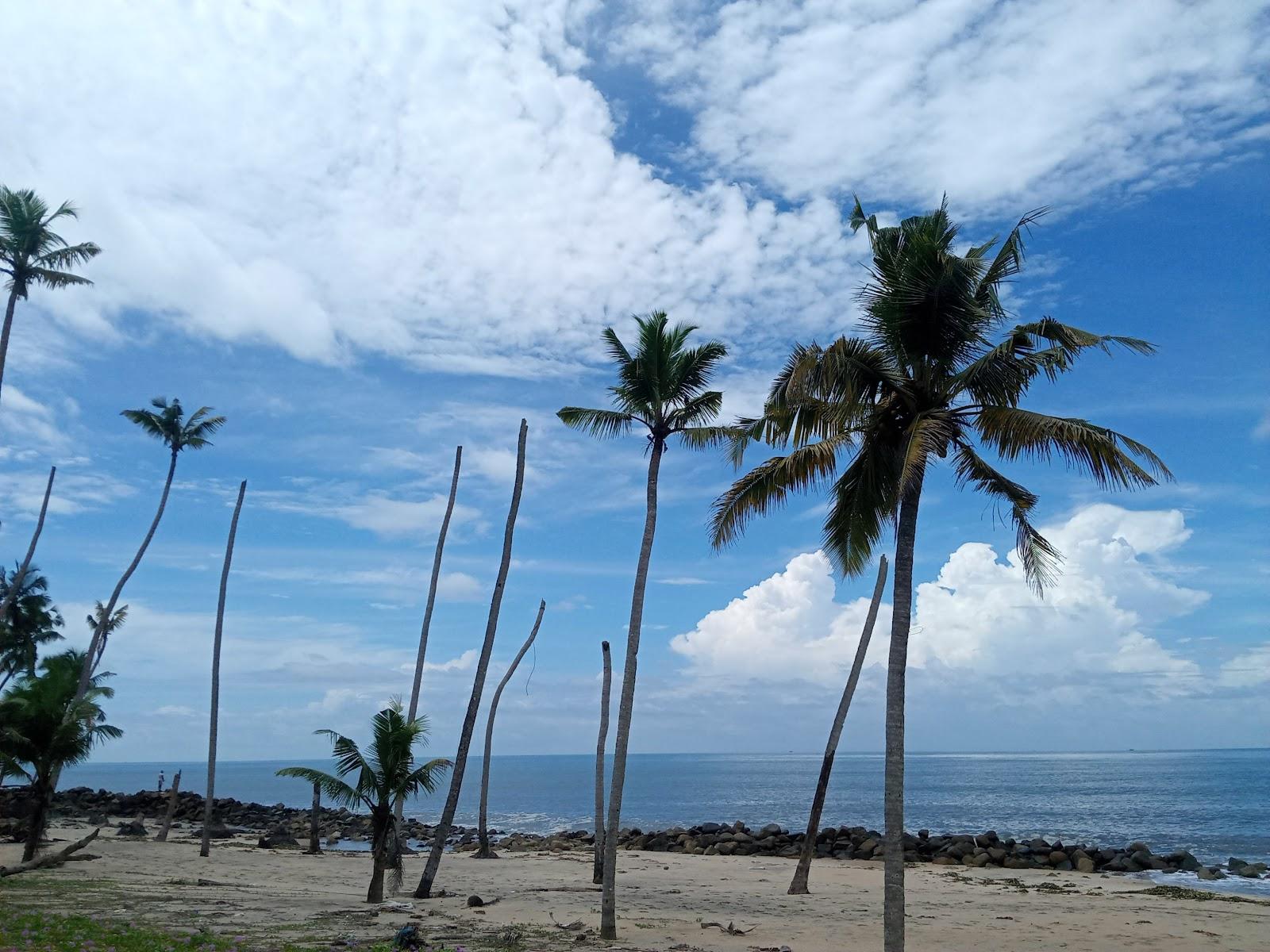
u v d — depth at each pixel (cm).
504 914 2083
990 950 1744
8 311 3128
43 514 4197
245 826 5972
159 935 1499
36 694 2738
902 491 1219
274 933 1625
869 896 2586
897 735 1253
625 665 1827
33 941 1364
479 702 2431
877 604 2714
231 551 3550
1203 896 2677
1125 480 1239
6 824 4034
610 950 1585
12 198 3147
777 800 10656
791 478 1470
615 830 1773
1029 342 1309
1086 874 3575
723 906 2325
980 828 6275
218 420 4006
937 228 1336
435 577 2728
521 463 2408
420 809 9456
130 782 19438
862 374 1359
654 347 1875
